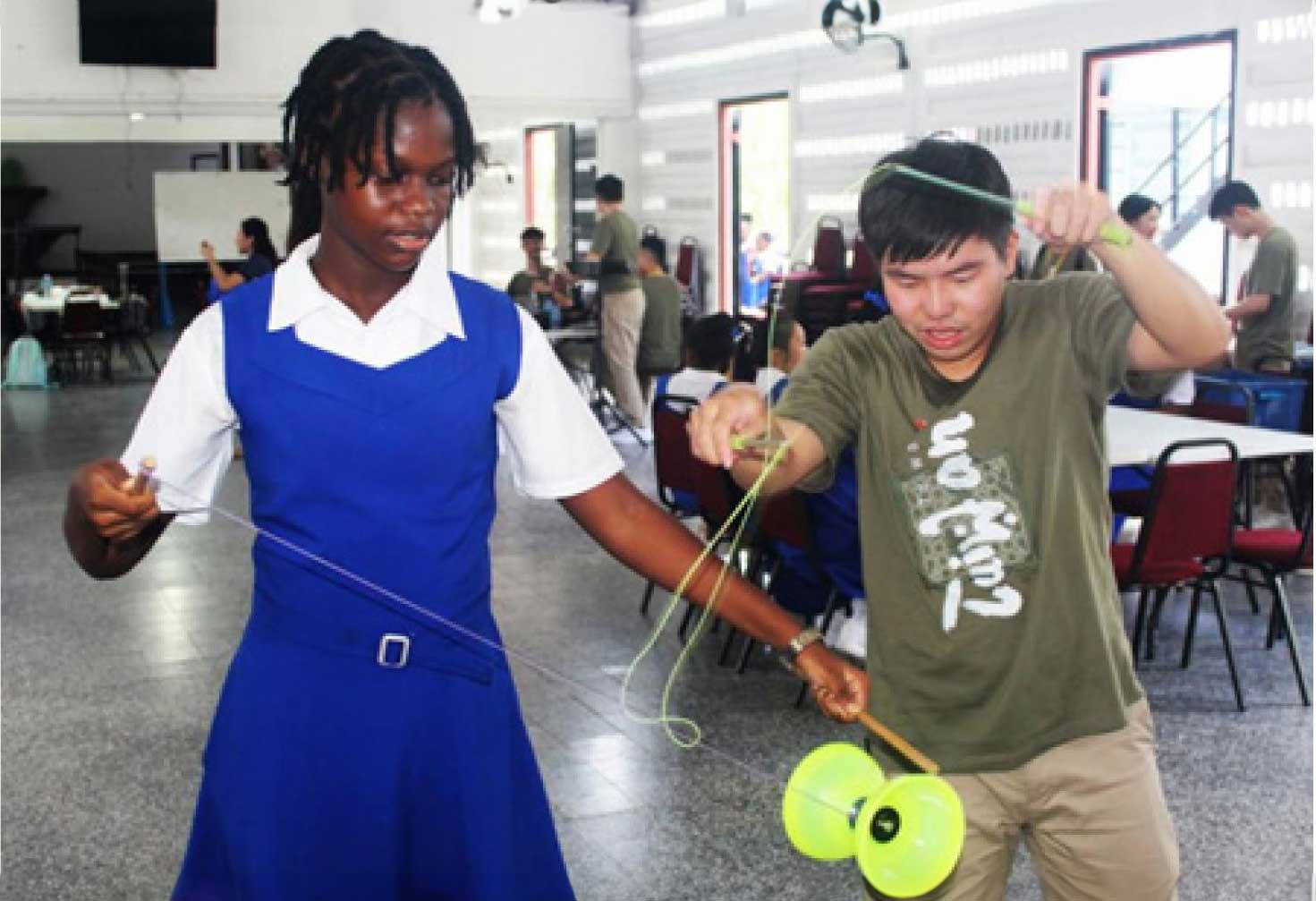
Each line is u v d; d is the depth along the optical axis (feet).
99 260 63.82
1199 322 5.33
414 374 5.69
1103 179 27.89
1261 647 15.74
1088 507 6.04
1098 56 27.22
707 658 15.65
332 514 5.68
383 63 5.41
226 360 5.65
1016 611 6.04
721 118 40.47
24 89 39.58
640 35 44.34
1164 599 15.43
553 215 52.85
